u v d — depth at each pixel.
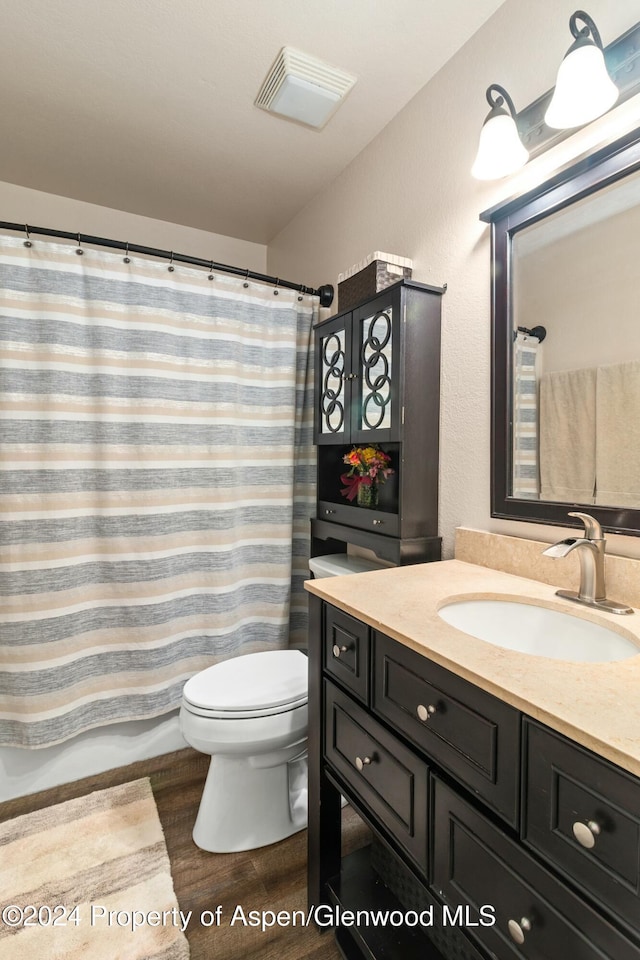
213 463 1.88
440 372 1.50
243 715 1.33
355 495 1.77
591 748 0.54
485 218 1.29
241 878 1.29
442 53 1.44
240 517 1.97
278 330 2.03
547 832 0.59
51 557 1.61
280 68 1.50
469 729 0.71
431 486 1.49
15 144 1.90
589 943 0.54
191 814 1.53
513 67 1.25
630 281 1.00
